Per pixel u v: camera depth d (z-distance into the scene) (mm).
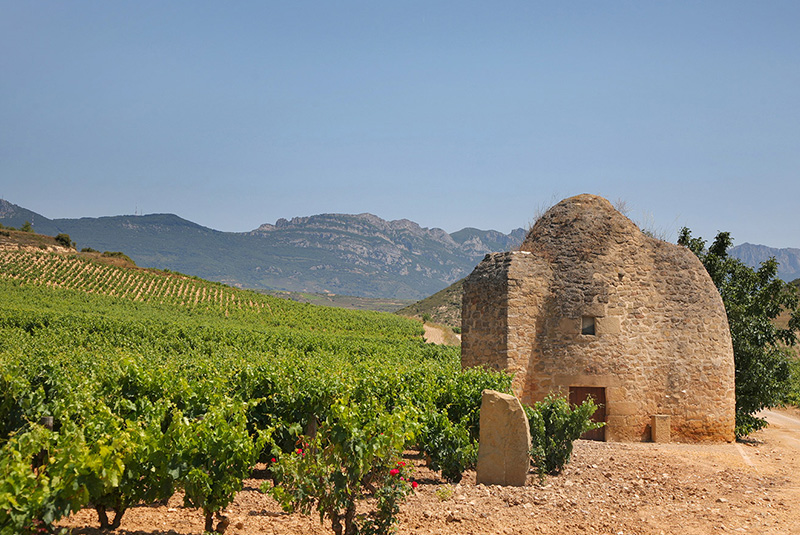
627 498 10117
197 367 17141
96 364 17312
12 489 5289
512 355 16234
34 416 9930
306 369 15867
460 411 13000
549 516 8875
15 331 37562
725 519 8922
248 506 8992
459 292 141750
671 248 17859
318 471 7215
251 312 78750
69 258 89938
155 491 7219
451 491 10023
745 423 19953
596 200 17859
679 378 17047
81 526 7148
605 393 16500
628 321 16859
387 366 18797
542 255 17391
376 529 7449
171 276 94625
